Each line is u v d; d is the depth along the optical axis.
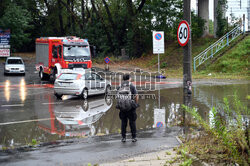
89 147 6.64
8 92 17.53
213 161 5.43
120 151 6.27
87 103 13.58
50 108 12.20
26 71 33.56
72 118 10.20
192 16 34.78
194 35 34.47
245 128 5.67
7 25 45.47
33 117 10.38
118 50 42.12
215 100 13.11
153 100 13.97
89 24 48.09
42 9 61.88
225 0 33.22
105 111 11.50
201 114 9.96
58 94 15.26
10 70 28.55
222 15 33.38
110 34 43.75
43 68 24.48
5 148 6.72
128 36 39.16
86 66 22.05
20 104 13.27
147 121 9.53
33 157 5.93
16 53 59.44
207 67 27.17
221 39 32.06
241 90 16.19
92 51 24.11
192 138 6.96
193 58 30.08
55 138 7.68
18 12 46.56
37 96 15.98
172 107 11.98
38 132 8.31
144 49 38.75
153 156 5.89
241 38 30.14
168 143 6.83
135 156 5.93
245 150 5.25
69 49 21.48
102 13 45.75
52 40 22.67
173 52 33.91
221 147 5.94
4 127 8.92
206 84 20.03
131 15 39.22
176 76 26.16
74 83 14.67
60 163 5.54
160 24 36.44
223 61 26.28
